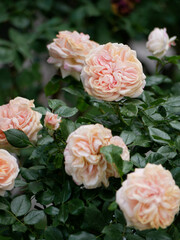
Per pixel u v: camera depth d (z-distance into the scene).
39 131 0.93
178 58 1.14
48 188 0.92
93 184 0.83
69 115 0.94
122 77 0.90
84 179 0.84
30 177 0.93
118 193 0.77
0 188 0.88
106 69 0.91
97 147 0.83
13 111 0.93
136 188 0.76
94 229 0.85
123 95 0.91
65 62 1.06
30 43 1.67
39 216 0.89
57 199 0.90
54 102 0.96
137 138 0.92
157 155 0.88
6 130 0.91
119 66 0.90
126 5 1.72
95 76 0.91
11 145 0.93
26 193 0.96
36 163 1.00
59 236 0.87
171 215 0.76
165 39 1.14
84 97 1.05
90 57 0.92
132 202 0.76
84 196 0.87
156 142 0.94
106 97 0.90
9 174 0.88
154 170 0.77
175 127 0.92
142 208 0.75
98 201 0.88
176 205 0.76
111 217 0.86
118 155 0.81
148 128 0.90
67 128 0.90
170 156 0.90
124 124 0.98
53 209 0.89
